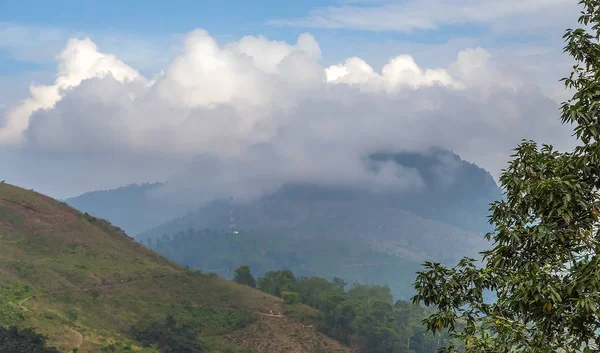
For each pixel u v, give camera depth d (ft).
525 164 52.03
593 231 47.19
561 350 44.68
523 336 44.62
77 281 380.78
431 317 51.11
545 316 44.32
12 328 256.32
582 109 48.08
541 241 47.39
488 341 46.60
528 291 44.21
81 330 302.45
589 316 42.37
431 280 51.31
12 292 327.88
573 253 47.70
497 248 50.11
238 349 368.68
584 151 48.47
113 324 343.46
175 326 352.28
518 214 50.60
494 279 49.88
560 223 47.78
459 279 50.49
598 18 52.54
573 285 42.29
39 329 280.31
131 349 297.53
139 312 378.32
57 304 335.67
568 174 48.80
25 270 364.79
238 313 425.28
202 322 401.90
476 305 49.83
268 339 395.55
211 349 349.20
